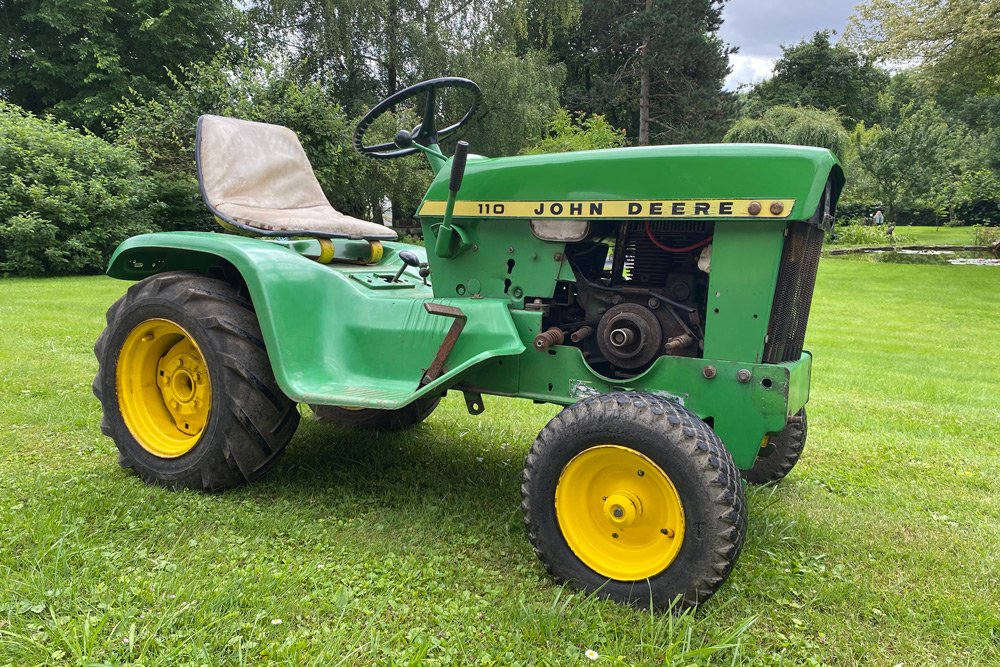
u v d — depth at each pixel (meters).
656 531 2.25
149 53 20.27
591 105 33.12
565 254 2.71
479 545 2.61
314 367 2.87
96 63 19.27
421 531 2.68
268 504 2.87
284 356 2.79
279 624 1.95
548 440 2.33
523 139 21.83
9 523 2.46
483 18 22.45
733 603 2.26
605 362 2.77
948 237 29.22
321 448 3.63
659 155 2.45
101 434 3.65
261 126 3.84
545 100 23.22
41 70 19.59
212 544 2.45
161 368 3.20
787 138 24.30
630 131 36.22
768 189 2.30
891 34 19.08
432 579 2.31
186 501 2.82
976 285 15.84
